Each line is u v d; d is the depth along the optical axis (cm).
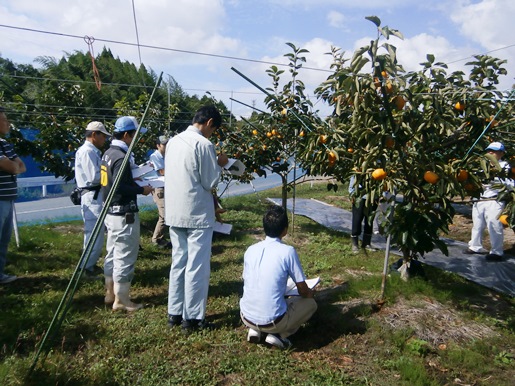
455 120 362
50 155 682
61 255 544
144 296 423
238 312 385
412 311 371
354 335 340
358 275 484
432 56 374
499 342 335
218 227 377
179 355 308
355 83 290
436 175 331
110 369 285
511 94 315
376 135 319
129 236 372
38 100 713
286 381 278
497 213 544
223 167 361
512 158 379
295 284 335
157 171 582
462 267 529
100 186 449
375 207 441
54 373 268
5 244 440
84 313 374
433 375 290
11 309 373
